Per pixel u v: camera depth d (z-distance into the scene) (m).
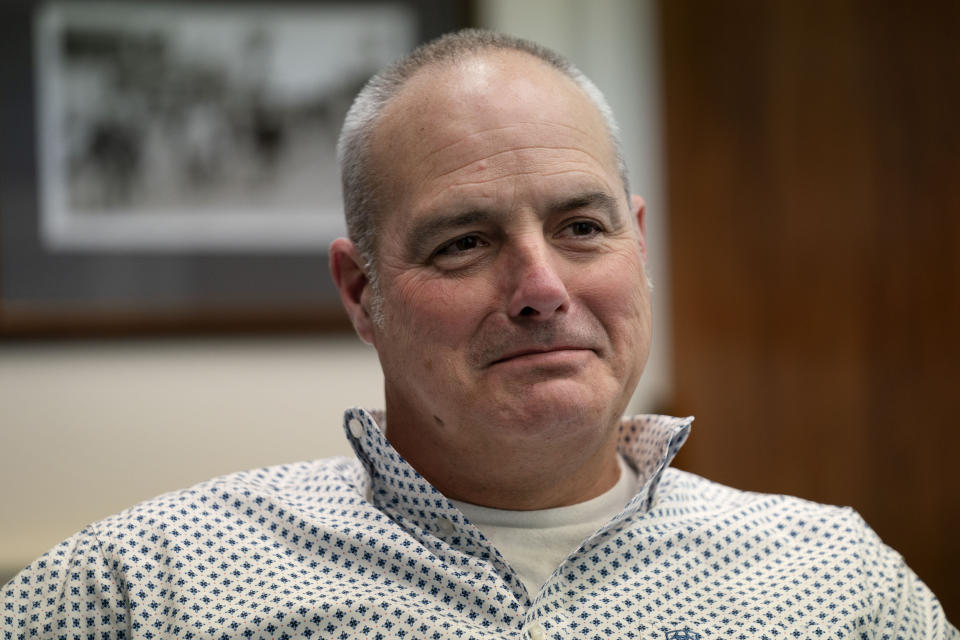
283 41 3.88
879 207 4.06
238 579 2.08
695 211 4.05
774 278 4.07
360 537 2.12
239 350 3.86
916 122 4.05
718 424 4.05
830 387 4.07
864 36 4.06
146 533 2.15
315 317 3.87
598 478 2.27
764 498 2.41
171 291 3.83
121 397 3.79
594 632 2.04
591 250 2.12
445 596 2.06
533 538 2.19
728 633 2.06
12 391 3.74
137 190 3.82
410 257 2.13
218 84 3.86
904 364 4.06
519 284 2.03
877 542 2.34
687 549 2.20
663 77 4.04
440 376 2.07
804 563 2.22
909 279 4.06
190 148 3.85
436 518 2.18
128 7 3.83
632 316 2.14
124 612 2.09
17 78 3.78
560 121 2.15
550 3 4.04
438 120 2.13
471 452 2.13
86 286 3.79
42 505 3.72
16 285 3.76
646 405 4.10
